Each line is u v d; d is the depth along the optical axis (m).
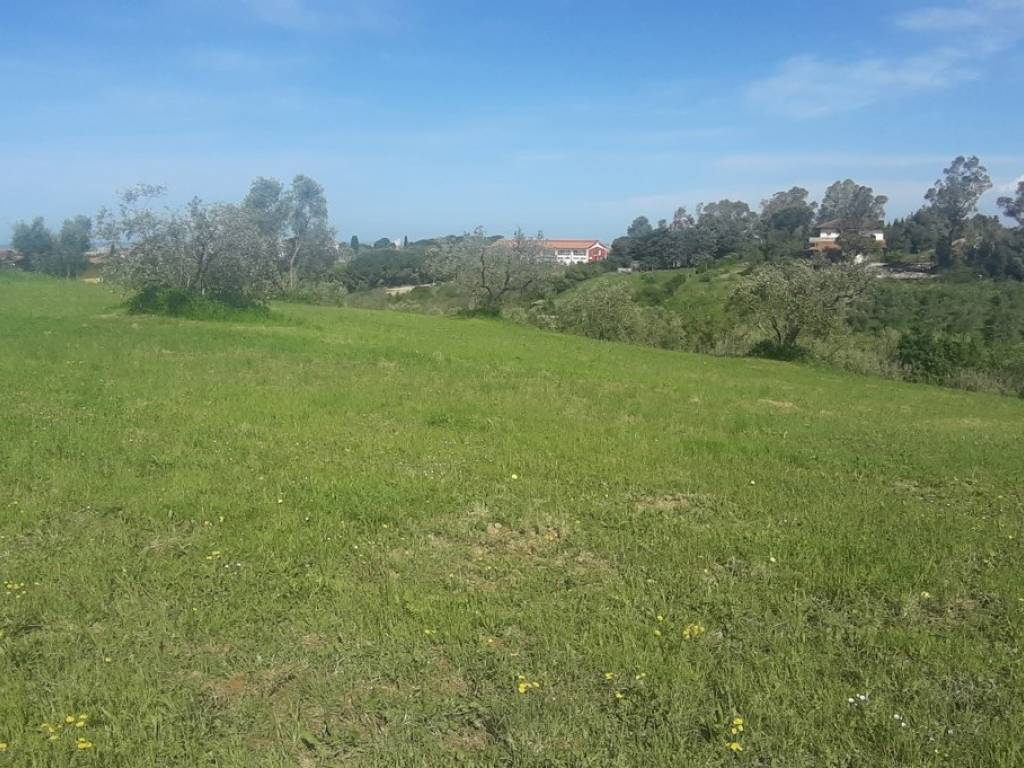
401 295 67.81
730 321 51.81
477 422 13.50
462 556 7.31
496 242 54.16
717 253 98.12
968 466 12.36
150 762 4.14
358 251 106.50
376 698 4.86
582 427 13.67
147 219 28.28
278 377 16.80
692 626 5.90
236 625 5.65
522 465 10.61
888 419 18.36
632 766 4.30
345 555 7.11
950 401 26.22
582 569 7.16
